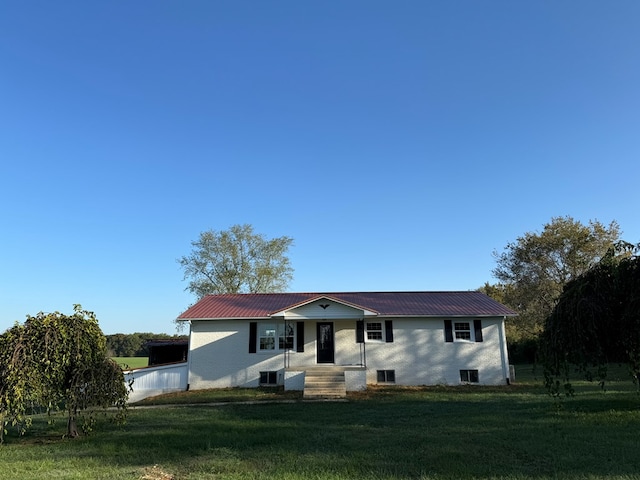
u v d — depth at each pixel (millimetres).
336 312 20703
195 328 22188
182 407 15969
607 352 10922
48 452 9180
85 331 10836
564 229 39344
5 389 9516
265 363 21719
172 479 6984
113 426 12094
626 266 10664
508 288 43094
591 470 6863
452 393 18297
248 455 8445
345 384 19016
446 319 22078
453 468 7211
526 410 12844
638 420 10594
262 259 43719
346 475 6961
